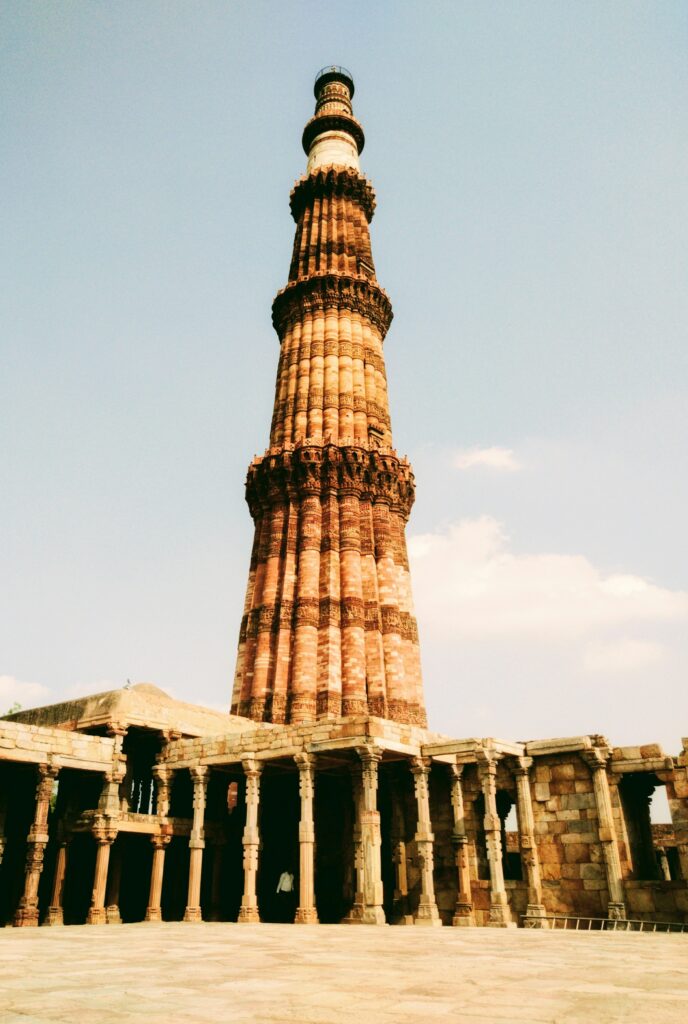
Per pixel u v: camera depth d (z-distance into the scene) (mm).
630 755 30078
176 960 12633
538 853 30250
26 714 36438
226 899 35594
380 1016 6840
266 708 43125
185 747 33156
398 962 12227
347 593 45312
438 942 17328
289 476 49438
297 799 36500
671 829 40875
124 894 34969
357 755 28969
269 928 24016
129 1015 6938
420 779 29922
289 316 57344
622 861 28844
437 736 32094
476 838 31234
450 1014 6934
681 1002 7652
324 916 33688
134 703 33281
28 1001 7859
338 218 61125
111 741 31969
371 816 26953
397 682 44219
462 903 29312
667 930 26562
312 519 47594
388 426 54031
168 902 35719
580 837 29578
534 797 31172
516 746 31219
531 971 10773
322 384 53094
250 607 47500
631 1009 7188
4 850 32062
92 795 33750
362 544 47812
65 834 31719
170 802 35938
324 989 8781
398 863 32281
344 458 49219
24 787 33125
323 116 66500
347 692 42594
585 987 8891
